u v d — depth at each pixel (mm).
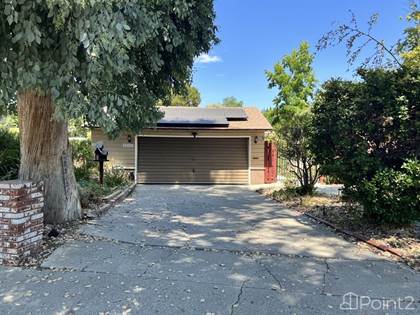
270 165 19062
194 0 6488
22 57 4176
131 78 6195
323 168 7859
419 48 8297
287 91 22594
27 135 6848
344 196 7902
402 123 6711
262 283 4609
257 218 8898
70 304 3955
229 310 3889
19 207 5055
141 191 14547
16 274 4711
